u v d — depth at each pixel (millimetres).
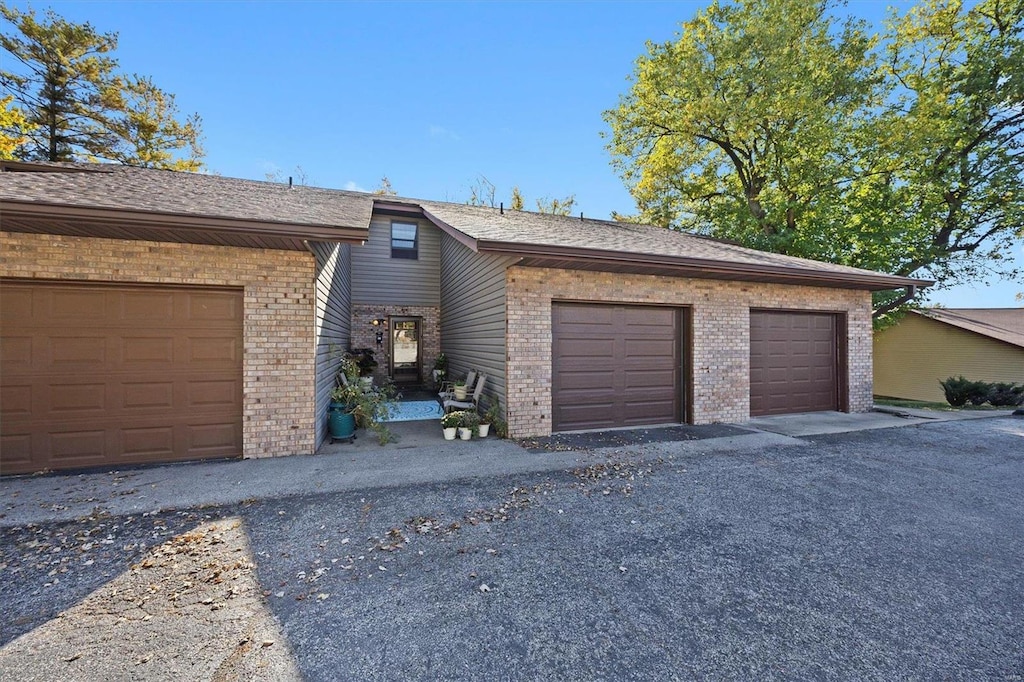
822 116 13523
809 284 9016
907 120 13508
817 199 14609
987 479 5043
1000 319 19047
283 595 2721
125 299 5434
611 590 2770
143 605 2621
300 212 5664
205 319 5680
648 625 2426
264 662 2152
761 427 7969
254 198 6586
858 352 9766
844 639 2307
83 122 16609
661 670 2088
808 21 14133
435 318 13805
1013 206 13609
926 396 17562
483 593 2740
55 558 3172
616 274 7613
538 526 3723
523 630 2389
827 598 2680
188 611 2559
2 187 4738
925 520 3861
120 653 2213
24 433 5137
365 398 7250
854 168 14484
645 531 3625
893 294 14047
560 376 7410
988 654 2197
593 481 4910
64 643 2285
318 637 2334
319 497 4395
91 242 5191
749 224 15469
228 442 5750
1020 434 7465
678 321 8320
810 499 4371
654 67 15461
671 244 8773
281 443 5855
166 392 5559
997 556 3211
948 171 14375
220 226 4715
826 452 6227
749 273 7652
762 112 14039
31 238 5027
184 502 4219
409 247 13633
